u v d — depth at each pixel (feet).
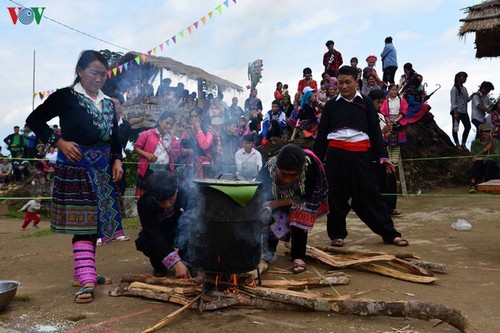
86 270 11.20
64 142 10.89
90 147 11.33
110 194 11.73
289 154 11.18
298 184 12.68
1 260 16.84
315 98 35.91
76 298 10.77
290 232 13.76
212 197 9.62
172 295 10.54
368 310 9.36
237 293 10.39
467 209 25.31
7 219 46.55
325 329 8.86
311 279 11.58
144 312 10.05
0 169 57.52
